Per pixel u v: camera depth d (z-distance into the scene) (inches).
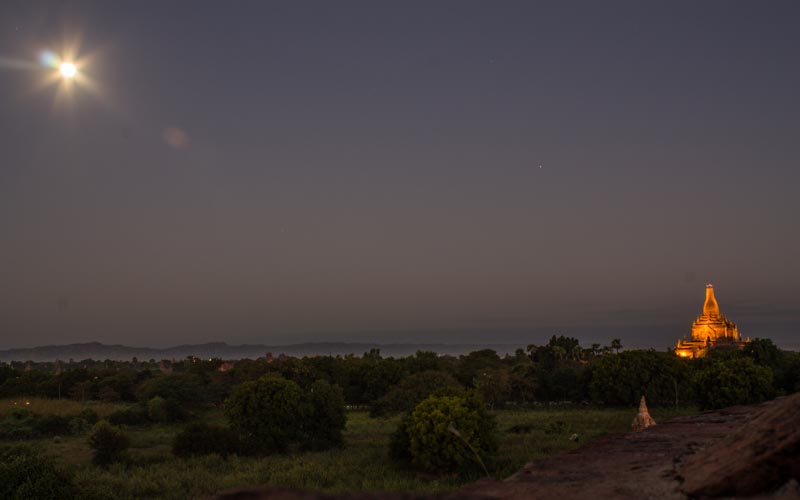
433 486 1115.3
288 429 1654.8
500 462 1309.1
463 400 1366.9
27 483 902.4
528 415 2469.2
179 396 2738.7
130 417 2481.5
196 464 1444.4
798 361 2819.9
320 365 3565.5
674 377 2810.0
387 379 3127.5
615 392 2773.1
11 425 2156.7
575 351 4495.6
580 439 1563.7
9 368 4311.0
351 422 2447.1
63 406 2881.4
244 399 1679.4
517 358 4854.8
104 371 3993.6
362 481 1189.7
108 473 1305.4
